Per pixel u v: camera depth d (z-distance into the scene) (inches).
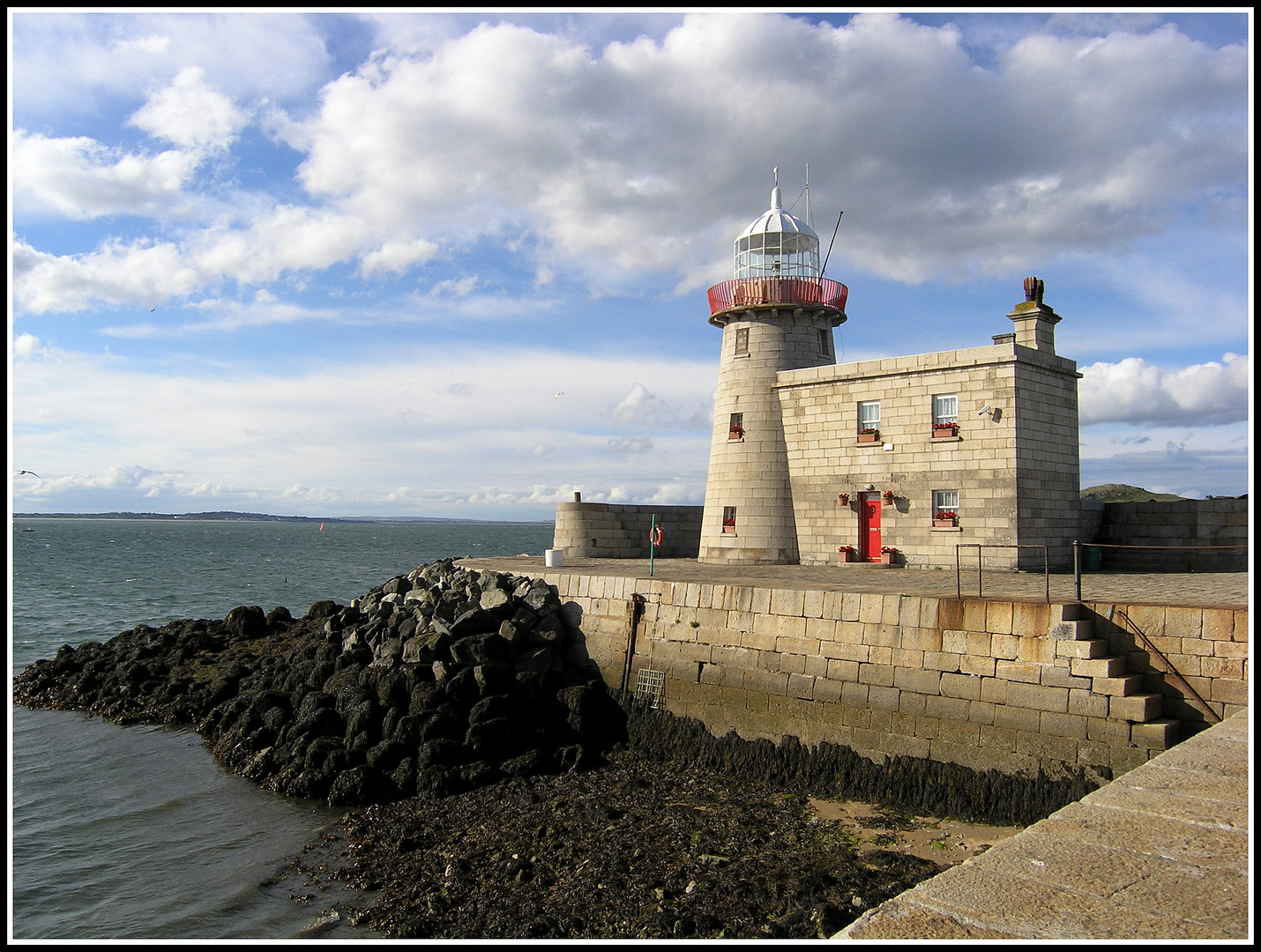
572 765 633.6
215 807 589.6
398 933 407.5
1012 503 828.6
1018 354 836.6
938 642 558.6
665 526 1211.9
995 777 521.3
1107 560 933.2
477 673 673.6
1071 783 494.9
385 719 647.8
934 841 486.6
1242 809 207.3
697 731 659.4
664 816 527.2
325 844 523.8
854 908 400.8
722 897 415.5
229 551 3929.6
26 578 2260.1
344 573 2603.3
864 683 586.2
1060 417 901.2
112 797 608.4
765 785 593.0
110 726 791.1
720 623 673.6
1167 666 497.4
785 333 1043.9
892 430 921.5
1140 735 476.1
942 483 880.3
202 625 1046.4
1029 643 522.6
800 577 781.3
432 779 590.6
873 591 613.6
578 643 756.6
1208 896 163.8
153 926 424.2
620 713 705.6
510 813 548.7
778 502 1011.3
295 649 846.5
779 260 1065.5
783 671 627.5
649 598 723.4
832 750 589.0
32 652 1178.0
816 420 987.9
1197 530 872.3
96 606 1657.2
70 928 426.0
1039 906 161.8
